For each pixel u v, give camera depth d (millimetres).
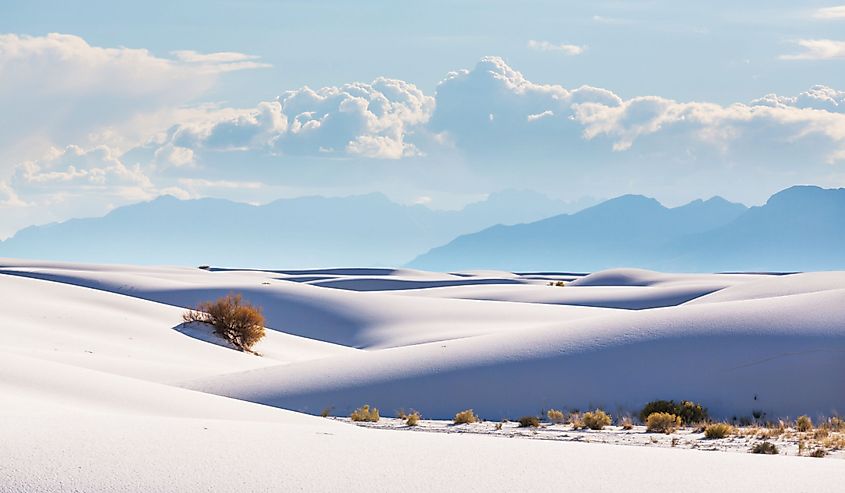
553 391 53406
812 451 35188
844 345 53375
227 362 91750
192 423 27594
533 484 20719
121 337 94938
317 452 23359
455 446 25750
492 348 61188
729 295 113750
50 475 19188
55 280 185000
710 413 49938
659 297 161500
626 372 54188
